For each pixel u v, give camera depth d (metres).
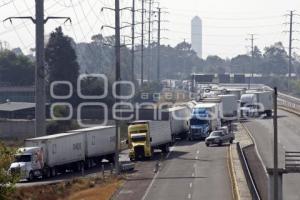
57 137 169.75
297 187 154.25
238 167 172.88
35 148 162.12
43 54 179.62
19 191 133.25
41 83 179.00
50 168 167.12
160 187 147.38
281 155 180.50
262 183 147.25
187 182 152.88
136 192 141.88
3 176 91.44
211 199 130.88
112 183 154.62
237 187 142.88
